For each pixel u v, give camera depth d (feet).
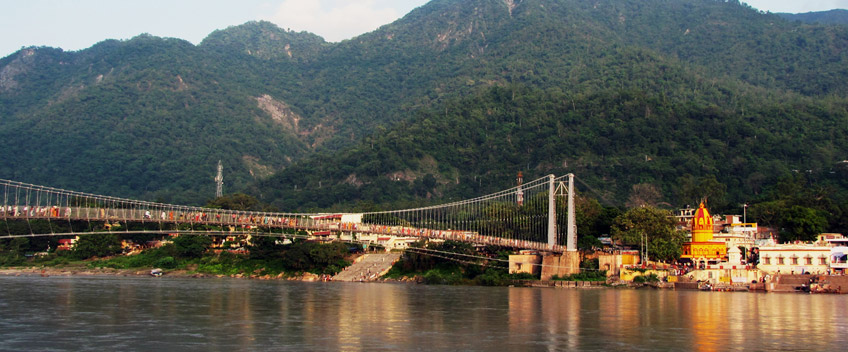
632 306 371.76
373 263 608.19
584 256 538.88
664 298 419.54
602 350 247.70
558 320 317.22
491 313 341.00
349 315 331.36
